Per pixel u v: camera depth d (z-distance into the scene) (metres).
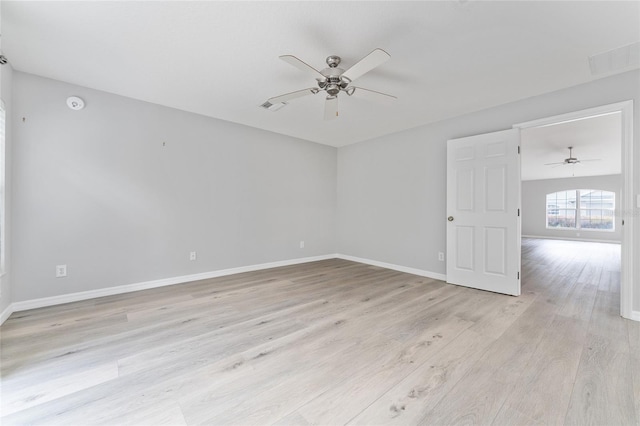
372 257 4.93
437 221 3.96
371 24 1.95
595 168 7.91
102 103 3.06
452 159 3.66
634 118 2.46
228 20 1.92
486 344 2.03
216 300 2.99
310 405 1.41
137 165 3.30
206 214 3.88
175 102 3.38
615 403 1.41
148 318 2.50
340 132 4.58
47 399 1.45
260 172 4.47
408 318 2.52
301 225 5.06
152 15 1.86
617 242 8.63
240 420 1.31
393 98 2.56
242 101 3.33
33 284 2.70
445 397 1.47
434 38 2.09
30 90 2.67
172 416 1.33
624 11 1.78
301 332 2.23
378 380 1.61
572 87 2.82
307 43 2.17
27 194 2.66
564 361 1.80
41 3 1.74
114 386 1.55
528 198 10.50
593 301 2.96
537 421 1.30
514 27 1.96
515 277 3.13
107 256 3.12
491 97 3.12
